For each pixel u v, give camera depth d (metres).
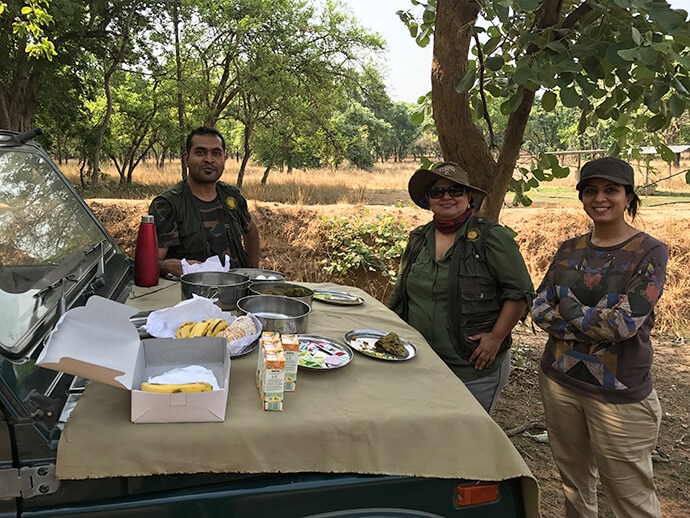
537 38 2.75
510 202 11.30
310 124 20.12
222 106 18.39
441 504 1.62
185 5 16.27
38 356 1.52
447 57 3.59
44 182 2.45
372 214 9.63
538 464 4.00
